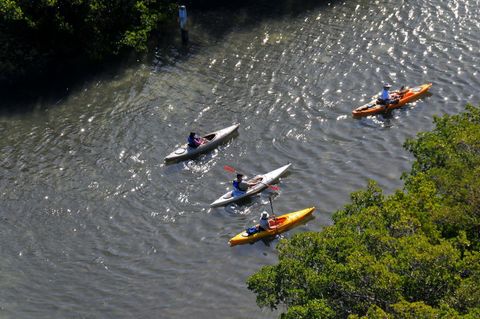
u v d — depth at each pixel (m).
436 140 34.69
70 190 45.09
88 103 54.94
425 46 58.59
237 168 46.19
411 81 53.97
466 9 63.88
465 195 30.81
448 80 53.69
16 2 57.66
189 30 64.12
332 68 56.66
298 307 25.67
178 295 36.22
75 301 36.31
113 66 59.28
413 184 33.03
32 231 41.69
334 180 43.97
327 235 29.59
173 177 45.81
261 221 39.66
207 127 50.69
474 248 29.50
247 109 52.38
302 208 41.88
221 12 66.81
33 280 37.88
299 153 47.03
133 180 45.72
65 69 59.16
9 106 55.09
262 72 57.09
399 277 25.97
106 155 48.41
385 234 28.45
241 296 35.72
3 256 39.69
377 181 43.34
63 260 39.28
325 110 51.41
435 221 30.09
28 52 58.72
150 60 60.00
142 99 54.84
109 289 37.03
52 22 58.62
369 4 66.44
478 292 25.25
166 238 40.56
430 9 64.44
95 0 59.72
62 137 50.88
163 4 65.44
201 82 56.47
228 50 60.75
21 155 49.00
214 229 41.06
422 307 23.72
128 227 41.66
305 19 64.69
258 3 68.00
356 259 26.25
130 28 61.53
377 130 48.59
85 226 41.94
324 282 26.56
